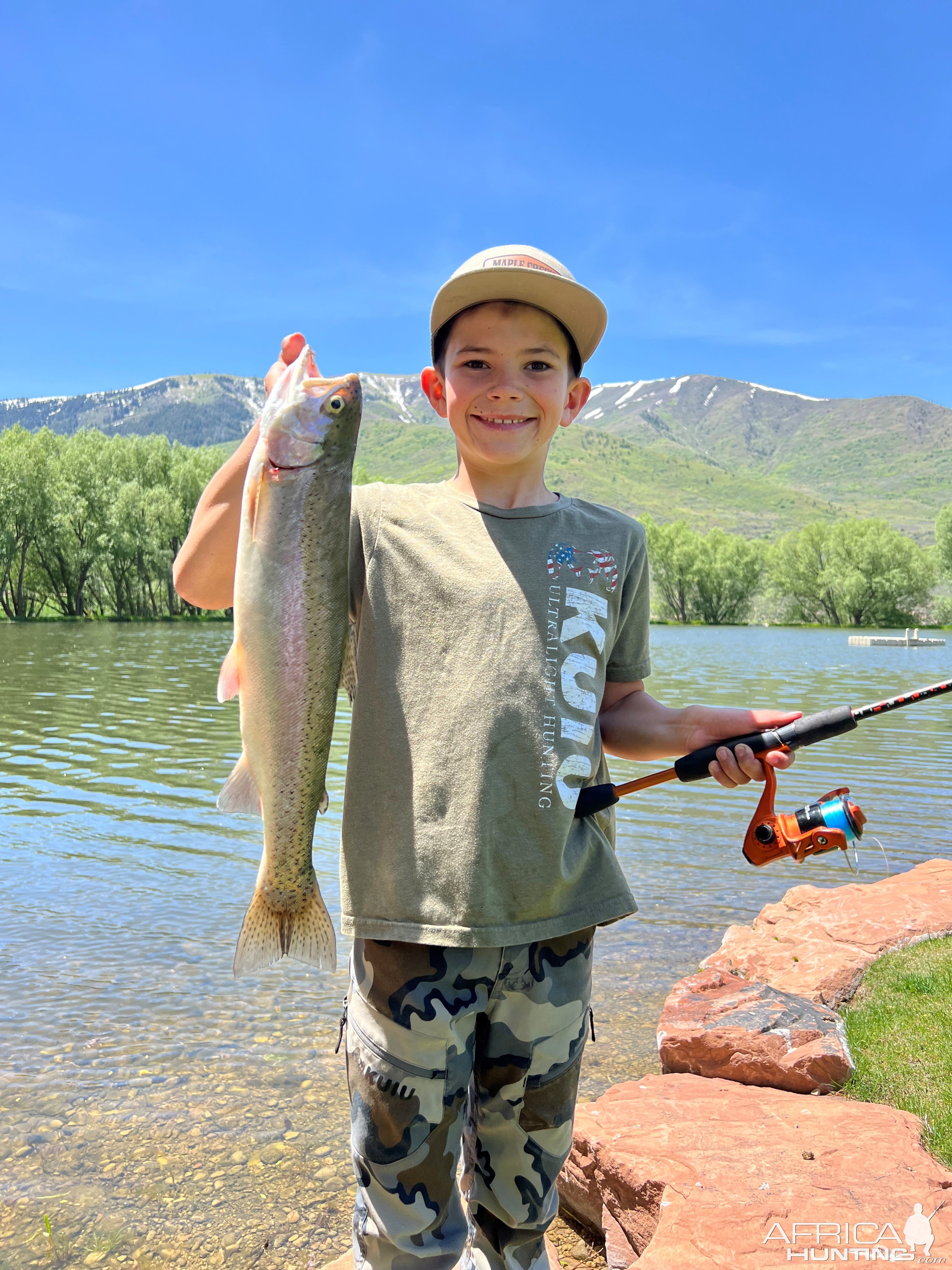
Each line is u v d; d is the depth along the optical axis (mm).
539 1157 1986
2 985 5059
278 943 2098
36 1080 3994
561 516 2098
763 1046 3773
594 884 1988
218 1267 2777
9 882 7016
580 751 1943
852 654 42000
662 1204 2590
